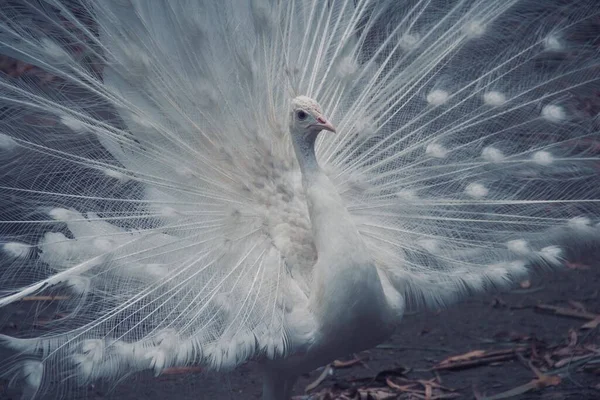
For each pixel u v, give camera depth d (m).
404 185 6.62
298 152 5.95
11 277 5.99
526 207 6.51
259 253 6.15
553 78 6.83
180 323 5.60
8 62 8.54
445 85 6.88
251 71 6.35
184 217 6.22
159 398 7.49
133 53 6.29
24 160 6.25
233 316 5.63
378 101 6.80
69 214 6.02
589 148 6.71
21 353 5.32
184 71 6.40
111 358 5.29
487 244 6.41
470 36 6.82
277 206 6.30
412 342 8.60
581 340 8.21
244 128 6.40
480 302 9.35
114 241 5.93
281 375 6.11
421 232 6.49
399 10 6.98
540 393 7.28
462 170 6.64
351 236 5.68
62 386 5.57
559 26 7.04
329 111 6.77
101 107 6.42
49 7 6.39
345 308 5.60
